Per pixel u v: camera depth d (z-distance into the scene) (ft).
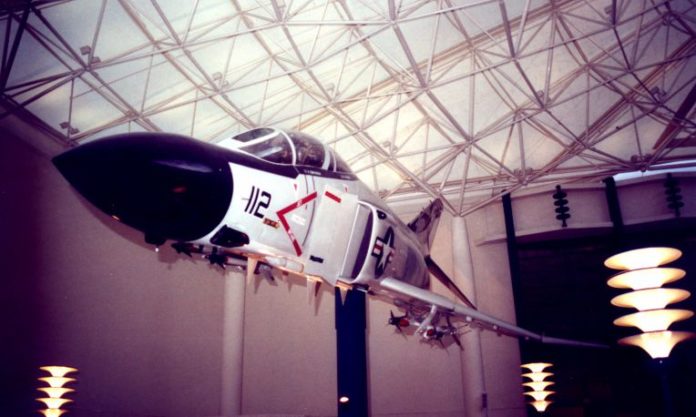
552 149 61.21
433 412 57.26
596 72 53.01
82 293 43.86
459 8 36.86
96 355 44.37
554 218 61.67
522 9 46.85
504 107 56.75
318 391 58.95
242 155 23.02
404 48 41.11
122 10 37.14
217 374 56.70
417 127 57.82
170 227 20.22
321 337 60.85
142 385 48.57
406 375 59.11
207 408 54.65
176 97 46.19
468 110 56.65
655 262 23.70
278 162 24.31
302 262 24.76
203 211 20.17
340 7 43.01
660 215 58.13
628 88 53.31
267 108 51.31
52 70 39.34
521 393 57.31
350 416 52.21
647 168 60.59
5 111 39.14
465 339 57.06
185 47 37.81
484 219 64.08
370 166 56.75
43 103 41.16
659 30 50.39
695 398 53.67
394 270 32.30
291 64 46.98
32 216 40.11
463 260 60.23
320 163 26.63
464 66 52.01
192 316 55.88
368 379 59.72
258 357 61.31
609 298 59.93
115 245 48.19
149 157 18.85
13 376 36.73
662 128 58.39
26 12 33.53
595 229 59.82
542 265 63.26
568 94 55.62
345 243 26.03
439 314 39.19
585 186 61.16
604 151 61.31
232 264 24.80
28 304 38.68
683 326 56.44
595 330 59.16
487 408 56.59
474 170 63.87
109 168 18.30
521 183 61.41
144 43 40.47
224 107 48.65
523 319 58.44
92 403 43.32
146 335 50.03
